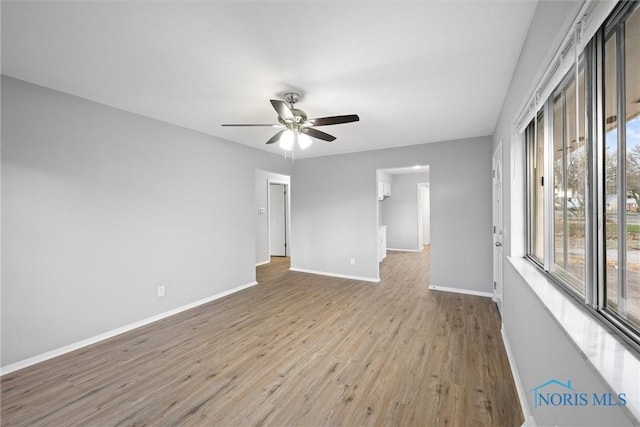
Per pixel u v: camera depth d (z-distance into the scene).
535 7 1.51
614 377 0.70
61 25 1.66
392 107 2.95
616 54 0.99
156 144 3.36
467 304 3.77
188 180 3.73
